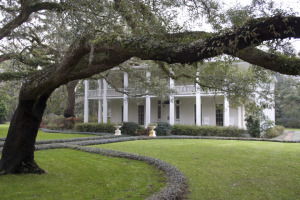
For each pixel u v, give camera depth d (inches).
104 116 802.2
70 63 176.7
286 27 114.0
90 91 849.5
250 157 323.6
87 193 175.5
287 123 1355.8
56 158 308.2
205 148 408.5
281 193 181.6
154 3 223.0
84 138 539.5
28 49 432.8
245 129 683.4
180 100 792.3
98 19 199.0
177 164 279.0
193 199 169.0
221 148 408.5
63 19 212.8
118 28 214.8
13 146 219.5
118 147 422.0
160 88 510.0
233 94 331.9
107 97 802.2
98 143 467.8
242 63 581.9
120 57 169.9
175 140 549.0
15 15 358.3
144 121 842.8
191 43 141.8
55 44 387.5
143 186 193.6
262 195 177.3
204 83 338.3
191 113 775.7
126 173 234.7
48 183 198.7
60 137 604.1
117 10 231.3
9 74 270.4
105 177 220.1
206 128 653.3
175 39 172.9
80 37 171.6
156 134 660.7
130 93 558.3
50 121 1000.9
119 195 171.2
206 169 255.1
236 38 122.8
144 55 158.1
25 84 200.7
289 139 568.1
